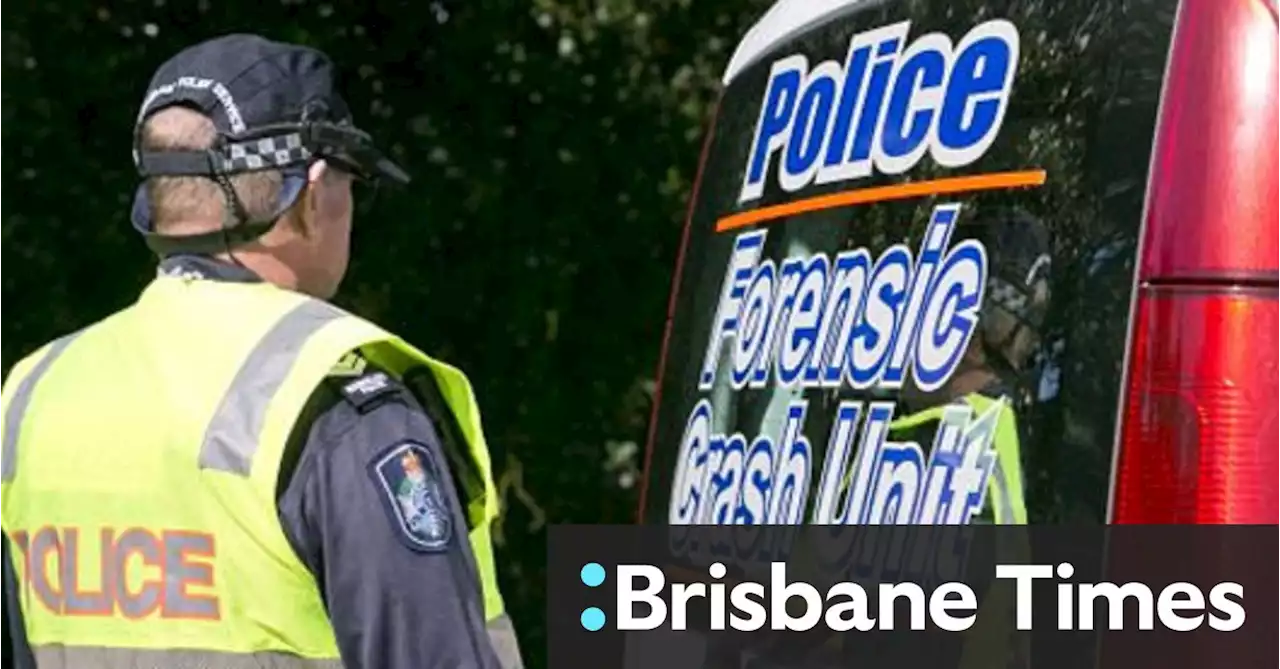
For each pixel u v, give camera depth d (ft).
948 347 14.25
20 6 35.40
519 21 36.99
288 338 13.10
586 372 37.11
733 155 18.28
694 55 37.29
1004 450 13.64
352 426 12.75
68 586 13.66
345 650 12.64
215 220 13.58
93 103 35.76
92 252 35.58
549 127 36.94
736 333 17.46
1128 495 12.88
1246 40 13.09
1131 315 13.00
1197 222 12.95
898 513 14.51
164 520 13.14
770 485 16.28
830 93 16.51
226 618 12.95
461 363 36.88
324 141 13.73
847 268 15.64
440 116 36.99
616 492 37.24
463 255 36.88
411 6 36.78
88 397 13.67
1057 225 13.58
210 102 13.56
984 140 14.39
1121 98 13.38
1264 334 12.88
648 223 37.14
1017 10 14.42
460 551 12.88
